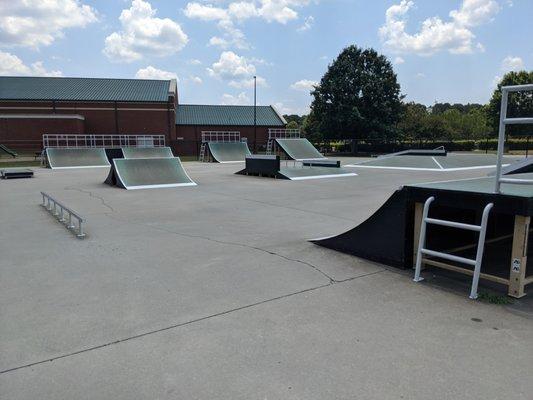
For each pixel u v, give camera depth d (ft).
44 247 19.79
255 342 10.21
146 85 164.04
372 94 141.18
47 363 9.30
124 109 150.61
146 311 12.14
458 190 13.79
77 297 13.29
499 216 18.52
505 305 12.41
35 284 14.56
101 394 8.15
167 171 49.55
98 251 18.97
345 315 11.75
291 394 8.10
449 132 186.60
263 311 12.06
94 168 82.69
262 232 22.77
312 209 30.63
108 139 147.54
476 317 11.60
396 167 74.43
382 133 143.13
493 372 8.82
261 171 58.75
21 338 10.51
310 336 10.50
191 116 169.07
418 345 10.01
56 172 71.31
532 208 12.23
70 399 8.00
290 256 17.83
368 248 17.08
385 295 13.26
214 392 8.18
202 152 111.65
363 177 56.65
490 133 188.75
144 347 10.00
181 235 22.17
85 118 147.74
